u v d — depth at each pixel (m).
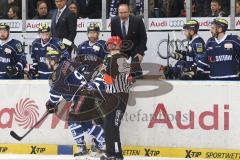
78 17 26.86
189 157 21.83
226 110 21.53
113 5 26.42
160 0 26.16
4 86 22.91
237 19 25.36
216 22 22.30
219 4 25.53
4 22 27.56
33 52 24.03
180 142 21.91
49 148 22.69
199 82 21.70
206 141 21.70
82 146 21.75
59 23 24.41
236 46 22.30
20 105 22.84
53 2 27.17
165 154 22.03
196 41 23.03
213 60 22.52
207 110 21.67
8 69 23.55
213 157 21.66
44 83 22.66
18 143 22.89
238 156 21.45
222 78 22.44
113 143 20.55
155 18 26.23
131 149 22.27
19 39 27.36
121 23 23.67
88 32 23.67
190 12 25.78
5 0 27.56
